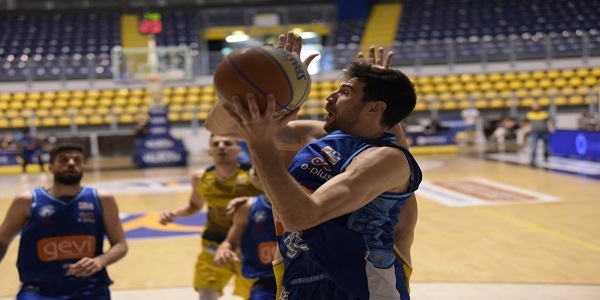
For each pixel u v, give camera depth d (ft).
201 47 91.25
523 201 34.86
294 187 6.10
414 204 8.54
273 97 5.88
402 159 7.04
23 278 12.35
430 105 76.23
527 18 89.45
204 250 15.29
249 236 13.71
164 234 28.55
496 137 72.02
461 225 28.66
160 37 89.15
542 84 78.59
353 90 7.36
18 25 91.61
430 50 80.07
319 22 90.68
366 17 92.12
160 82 63.26
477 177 46.01
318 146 7.35
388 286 7.16
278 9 90.99
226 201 15.15
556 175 45.57
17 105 76.43
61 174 12.48
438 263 21.65
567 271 20.04
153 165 61.16
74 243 12.45
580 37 79.30
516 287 18.35
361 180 6.64
